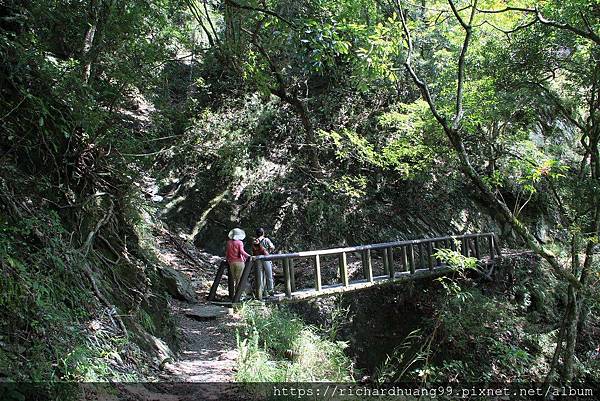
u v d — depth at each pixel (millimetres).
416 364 9812
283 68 12523
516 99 9695
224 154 13508
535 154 11344
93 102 5480
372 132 14016
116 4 6211
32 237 4469
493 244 12516
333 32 5867
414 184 14227
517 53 9031
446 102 10484
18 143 4902
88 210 5914
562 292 12602
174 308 8023
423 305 11172
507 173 13977
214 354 6359
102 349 4375
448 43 13234
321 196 13508
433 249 12352
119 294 5656
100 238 6086
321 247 12812
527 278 12523
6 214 4293
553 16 8125
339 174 14094
